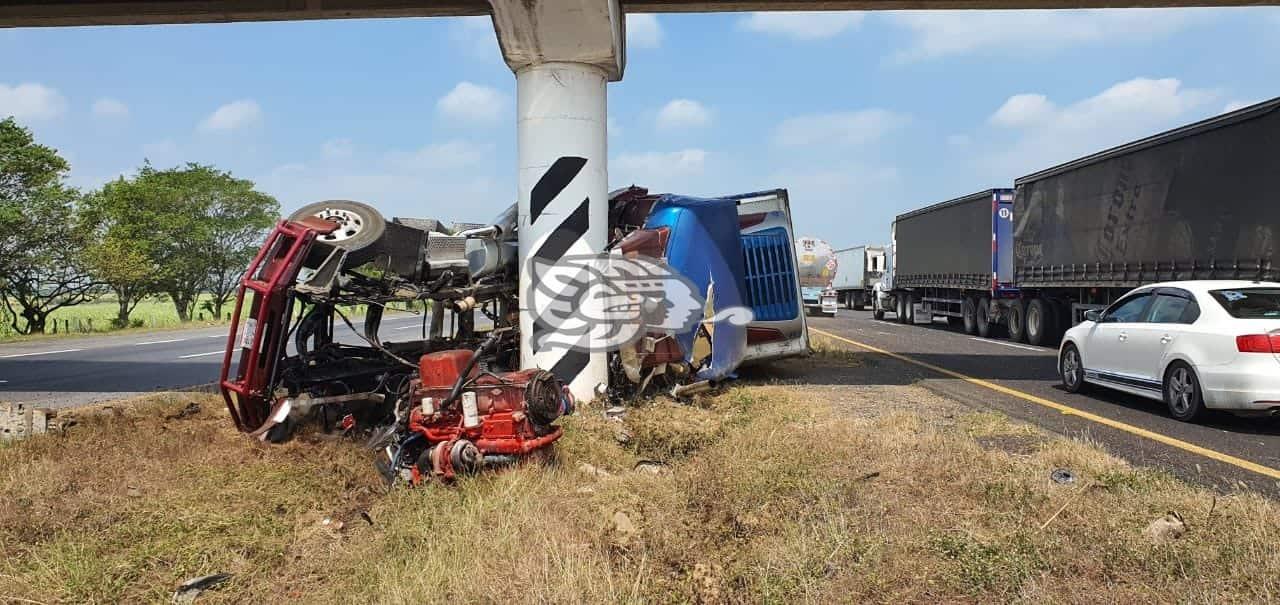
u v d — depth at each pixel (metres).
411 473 5.66
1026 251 20.17
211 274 42.91
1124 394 10.34
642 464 6.44
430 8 10.49
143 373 13.84
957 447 6.00
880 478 5.31
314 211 7.60
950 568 3.84
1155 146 14.69
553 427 6.18
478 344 8.82
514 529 4.39
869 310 47.66
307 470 5.91
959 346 18.33
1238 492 5.30
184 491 5.38
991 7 10.91
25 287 29.95
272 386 7.07
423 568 4.01
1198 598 3.47
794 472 5.50
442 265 8.25
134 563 4.18
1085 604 3.48
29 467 5.82
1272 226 11.73
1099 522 4.32
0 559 4.21
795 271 12.20
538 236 8.88
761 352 11.34
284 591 4.00
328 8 10.55
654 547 4.38
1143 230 15.08
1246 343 7.71
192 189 40.88
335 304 7.53
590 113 8.94
